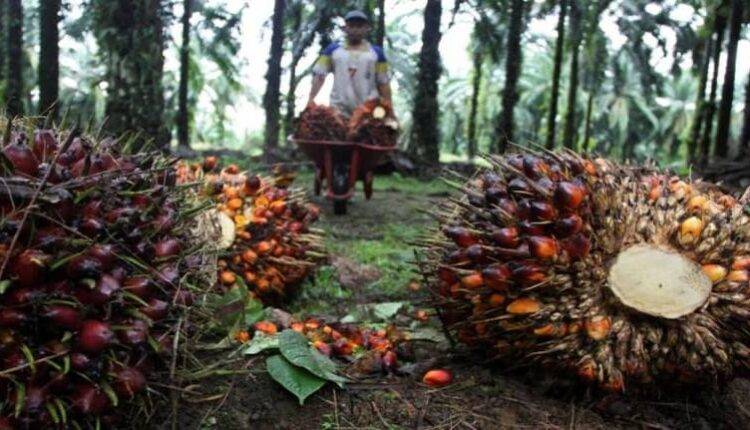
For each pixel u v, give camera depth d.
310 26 16.02
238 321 3.05
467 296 2.77
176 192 2.56
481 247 2.68
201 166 4.18
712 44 15.23
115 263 2.05
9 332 1.86
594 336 2.53
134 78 8.30
